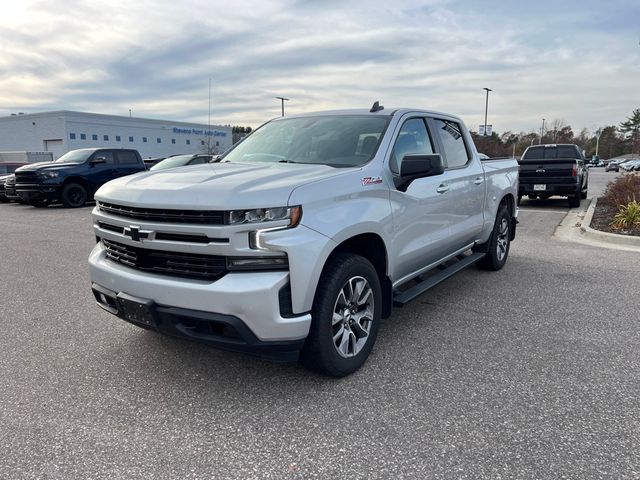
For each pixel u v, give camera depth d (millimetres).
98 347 4094
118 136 50406
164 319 3125
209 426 2916
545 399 3182
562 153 16422
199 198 2969
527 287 5801
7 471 2506
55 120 46375
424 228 4367
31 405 3166
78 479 2445
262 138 4719
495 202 6094
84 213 14312
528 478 2420
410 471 2484
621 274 6367
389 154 3969
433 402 3156
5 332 4457
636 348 3996
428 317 4773
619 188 13094
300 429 2871
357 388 3357
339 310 3418
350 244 3627
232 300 2871
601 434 2785
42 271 6820
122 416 3033
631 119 98500
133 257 3350
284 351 3080
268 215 2920
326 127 4430
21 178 15406
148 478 2451
